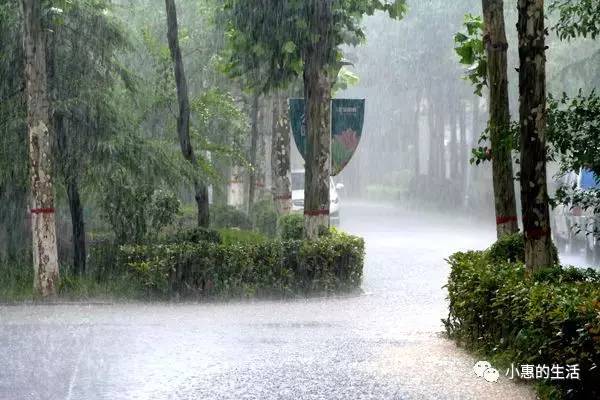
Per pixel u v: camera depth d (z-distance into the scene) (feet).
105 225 97.60
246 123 110.22
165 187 81.56
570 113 43.09
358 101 78.13
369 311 60.39
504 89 51.83
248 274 68.28
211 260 67.51
